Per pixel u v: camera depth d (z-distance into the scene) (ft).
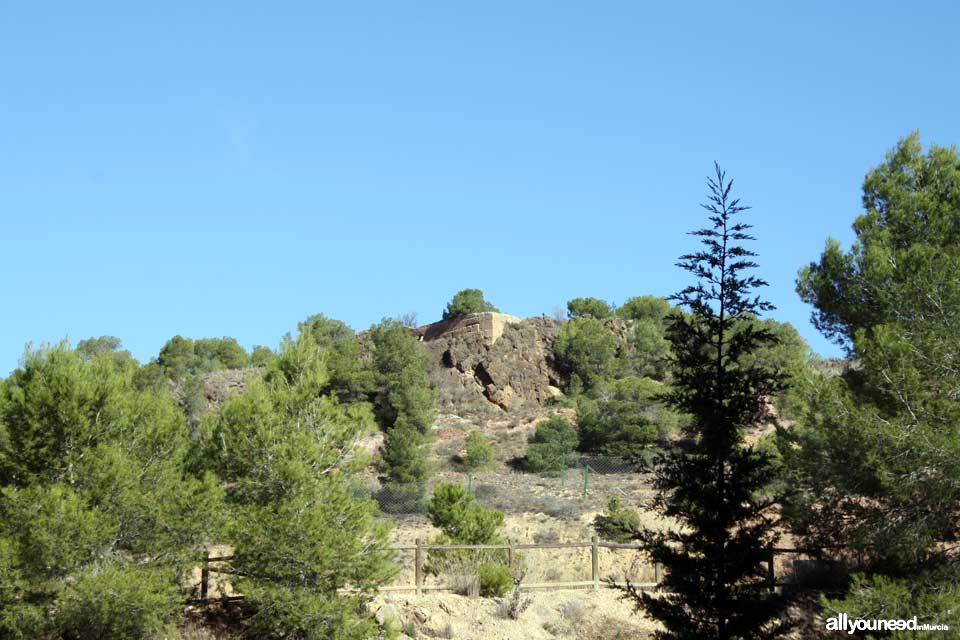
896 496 60.70
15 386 64.03
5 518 59.88
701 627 58.75
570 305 307.99
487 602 76.84
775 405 69.92
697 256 62.13
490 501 137.59
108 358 67.77
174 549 63.62
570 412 212.43
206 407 220.43
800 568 77.77
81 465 61.98
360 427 71.05
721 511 59.62
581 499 139.13
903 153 79.46
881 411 63.16
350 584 66.80
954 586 57.21
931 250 67.62
